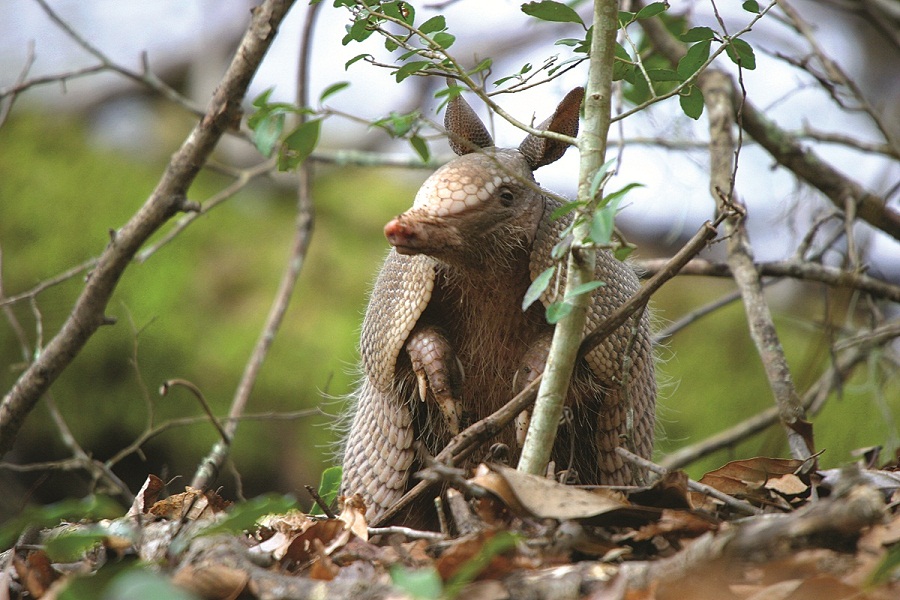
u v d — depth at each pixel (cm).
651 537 471
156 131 1841
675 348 1452
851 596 392
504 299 634
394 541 517
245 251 1558
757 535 397
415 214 570
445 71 549
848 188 946
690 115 610
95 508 438
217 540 475
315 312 1481
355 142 1830
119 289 1457
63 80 880
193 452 1402
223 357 1432
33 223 1517
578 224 495
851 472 413
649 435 678
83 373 1409
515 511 481
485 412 689
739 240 851
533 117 614
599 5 524
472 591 417
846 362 962
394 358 636
